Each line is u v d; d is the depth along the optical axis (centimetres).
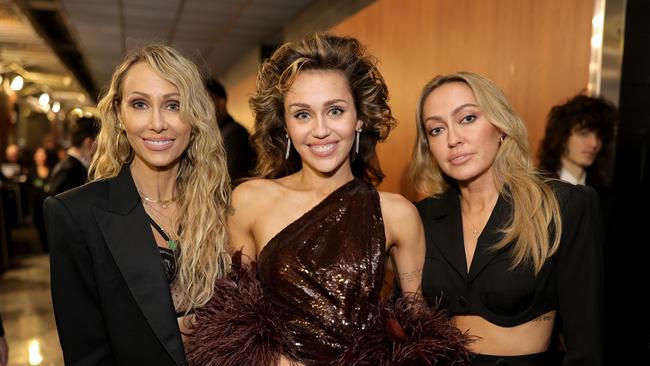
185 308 140
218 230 146
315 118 140
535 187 144
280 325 132
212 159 145
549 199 142
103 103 139
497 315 143
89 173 145
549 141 227
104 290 127
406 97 385
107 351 133
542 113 265
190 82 137
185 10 630
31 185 900
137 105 134
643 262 236
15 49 921
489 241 147
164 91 133
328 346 130
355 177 161
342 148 142
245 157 337
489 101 145
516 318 142
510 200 149
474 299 147
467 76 149
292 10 630
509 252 144
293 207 149
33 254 728
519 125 148
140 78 133
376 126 152
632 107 235
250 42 813
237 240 152
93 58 980
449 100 147
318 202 149
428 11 360
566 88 251
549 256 140
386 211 151
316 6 588
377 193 151
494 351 144
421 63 367
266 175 164
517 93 282
